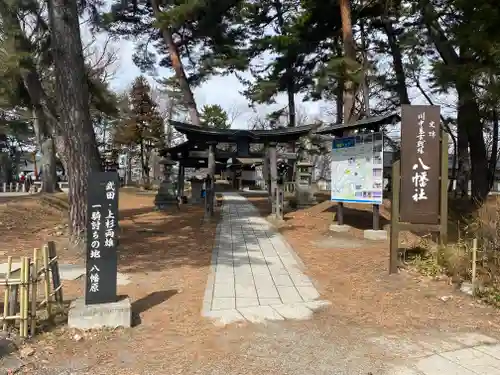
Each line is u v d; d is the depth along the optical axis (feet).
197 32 57.72
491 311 16.26
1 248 26.48
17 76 34.50
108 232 14.84
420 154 22.43
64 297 17.11
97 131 123.54
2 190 98.37
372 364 11.87
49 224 39.34
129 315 14.32
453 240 31.65
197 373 11.23
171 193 55.47
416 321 15.28
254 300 17.71
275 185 44.27
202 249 28.32
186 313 15.84
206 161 65.67
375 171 31.76
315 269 23.25
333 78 46.06
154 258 25.29
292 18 61.77
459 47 34.68
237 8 56.95
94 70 55.93
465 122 43.37
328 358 12.23
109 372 11.25
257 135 49.75
